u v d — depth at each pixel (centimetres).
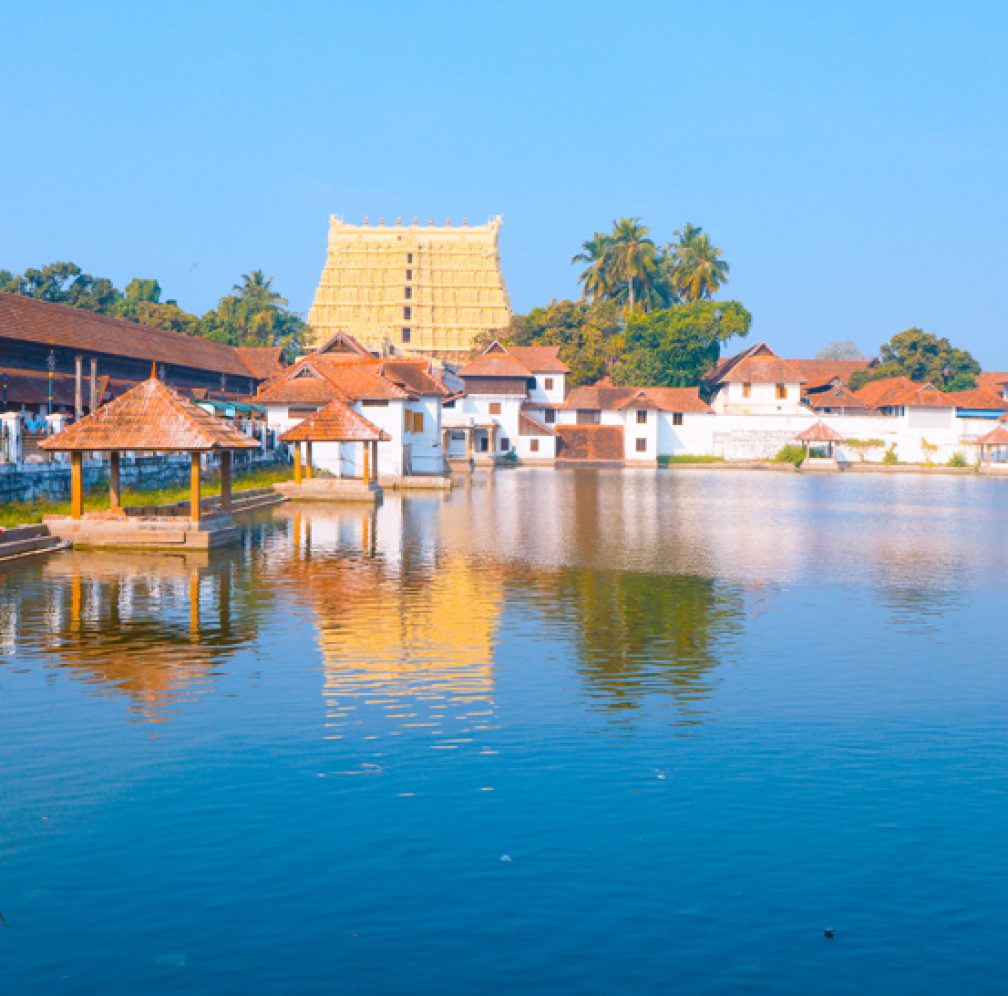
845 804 1291
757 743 1516
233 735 1523
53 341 6619
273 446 6694
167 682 1800
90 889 1066
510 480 8431
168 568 3073
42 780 1346
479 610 2489
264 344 13838
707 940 979
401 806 1268
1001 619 2475
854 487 8150
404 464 7400
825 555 3675
